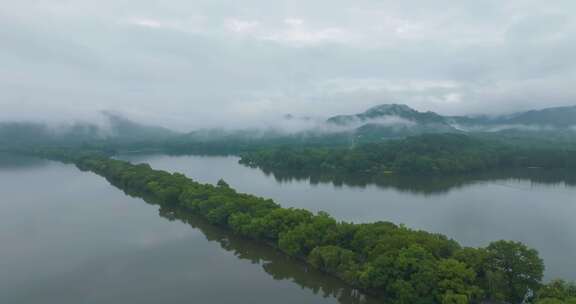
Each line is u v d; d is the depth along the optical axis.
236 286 95.38
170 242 125.75
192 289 93.25
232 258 113.00
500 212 157.12
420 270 77.44
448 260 79.06
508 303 76.06
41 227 140.00
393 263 81.56
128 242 125.38
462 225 138.75
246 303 86.81
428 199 183.75
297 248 101.50
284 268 105.06
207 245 123.31
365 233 98.00
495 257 80.62
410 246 85.44
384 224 105.44
